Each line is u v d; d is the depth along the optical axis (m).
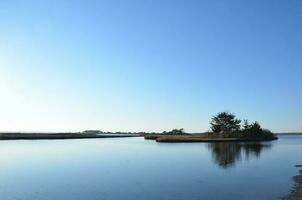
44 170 44.12
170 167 44.69
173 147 89.44
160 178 35.41
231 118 143.12
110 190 29.44
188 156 60.59
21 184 33.28
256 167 43.34
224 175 36.75
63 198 26.69
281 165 45.38
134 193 27.98
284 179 33.53
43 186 31.97
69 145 113.56
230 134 136.50
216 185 30.78
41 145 114.19
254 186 30.05
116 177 36.69
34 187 31.52
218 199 25.34
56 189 30.38
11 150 85.75
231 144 103.50
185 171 40.56
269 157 57.03
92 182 33.75
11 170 44.53
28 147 100.88
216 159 54.22
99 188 30.47
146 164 48.69
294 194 26.36
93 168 45.19
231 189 28.81
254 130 140.25
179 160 53.47
